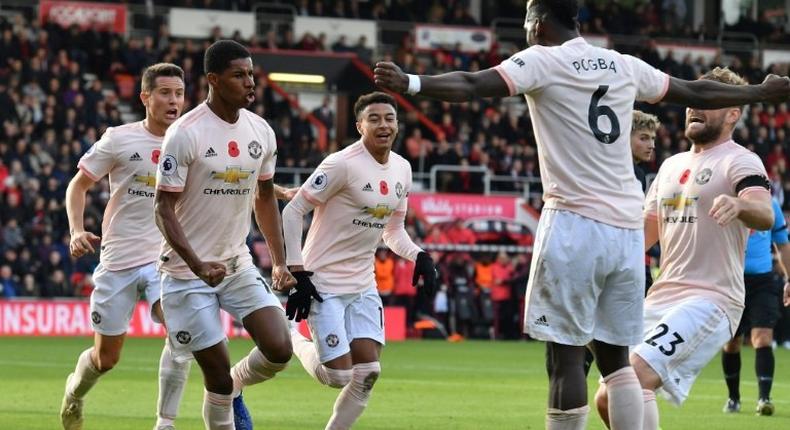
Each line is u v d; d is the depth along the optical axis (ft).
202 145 45.96
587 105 40.16
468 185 179.11
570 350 40.70
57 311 145.59
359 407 53.52
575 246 39.96
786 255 65.10
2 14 197.67
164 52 185.37
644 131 61.77
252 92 46.11
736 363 72.69
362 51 198.80
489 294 157.48
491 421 66.23
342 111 202.69
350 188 53.98
